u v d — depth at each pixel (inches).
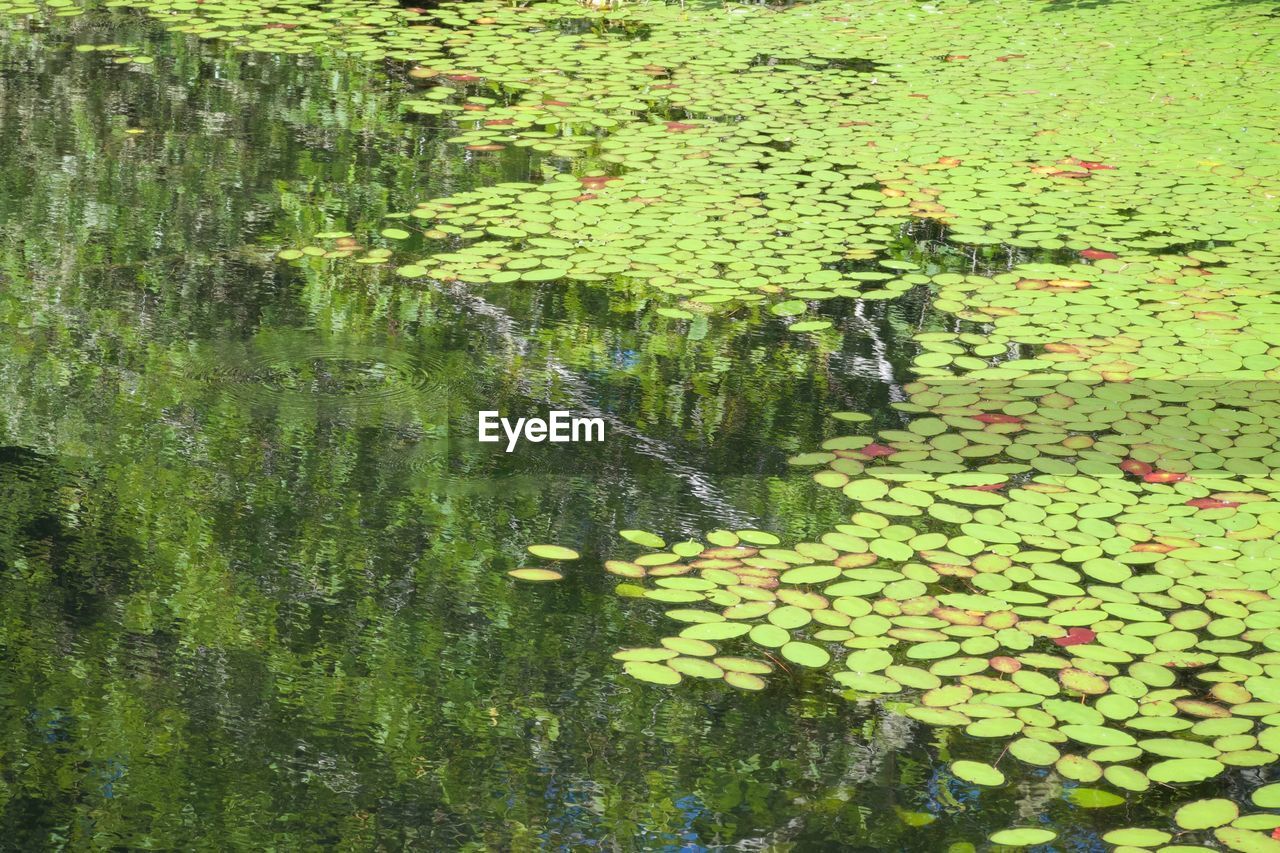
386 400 204.8
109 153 309.6
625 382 213.0
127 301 235.3
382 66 394.9
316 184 296.0
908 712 136.7
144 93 356.2
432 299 241.0
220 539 166.1
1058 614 151.5
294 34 426.3
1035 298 245.4
